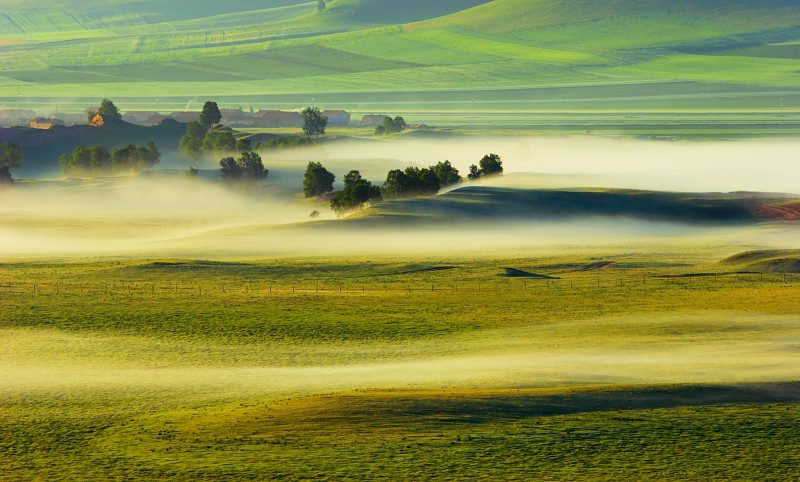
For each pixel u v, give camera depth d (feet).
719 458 596.70
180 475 569.23
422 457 595.47
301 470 573.74
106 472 579.07
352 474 566.77
